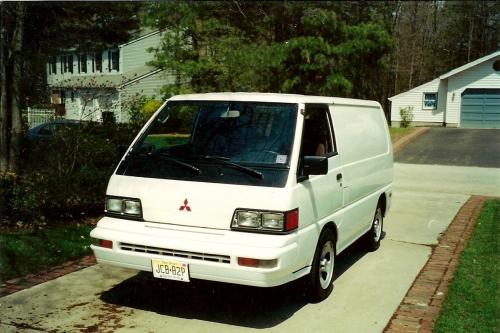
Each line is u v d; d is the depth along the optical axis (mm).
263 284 4270
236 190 4504
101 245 4789
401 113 33531
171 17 19031
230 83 18172
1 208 7258
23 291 5312
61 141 8578
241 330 4508
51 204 7660
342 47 18016
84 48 19656
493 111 30938
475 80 31172
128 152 5184
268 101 5121
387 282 5828
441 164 18109
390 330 4492
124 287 5520
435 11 35000
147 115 17109
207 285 5648
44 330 4430
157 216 4711
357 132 6457
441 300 5230
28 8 14273
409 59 36844
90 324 4578
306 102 5152
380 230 7461
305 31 18688
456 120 31812
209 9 19078
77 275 5848
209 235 4473
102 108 16797
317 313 4902
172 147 5148
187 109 5328
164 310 4938
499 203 10914
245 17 19156
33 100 15414
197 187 4613
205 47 19438
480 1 33531
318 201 4988
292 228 4449
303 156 4777
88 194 8227
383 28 19422
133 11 19875
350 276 6051
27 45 16141
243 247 4301
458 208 10383
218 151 4871
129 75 30062
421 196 11898
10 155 8836
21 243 6676
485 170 16656
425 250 7246
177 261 4445
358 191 6262
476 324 4582
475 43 34531
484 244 7465
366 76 21438
